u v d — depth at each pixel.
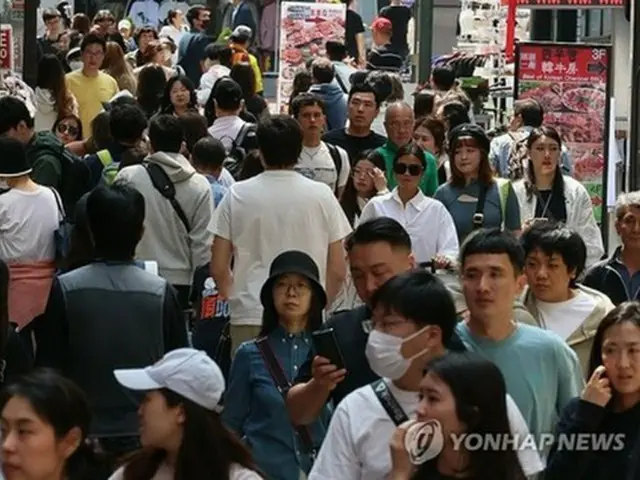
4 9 27.92
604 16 33.69
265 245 13.80
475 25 34.91
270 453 10.65
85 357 11.25
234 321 13.86
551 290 11.51
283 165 13.91
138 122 17.11
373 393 8.82
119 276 11.42
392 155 19.17
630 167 19.73
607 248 24.17
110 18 35.47
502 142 21.95
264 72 40.12
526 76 24.55
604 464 9.06
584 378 10.93
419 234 15.84
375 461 8.71
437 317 8.83
